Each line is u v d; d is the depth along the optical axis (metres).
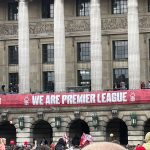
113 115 63.28
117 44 72.06
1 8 77.44
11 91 76.31
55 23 70.31
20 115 67.94
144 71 70.69
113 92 63.44
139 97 62.06
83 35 73.19
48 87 74.94
